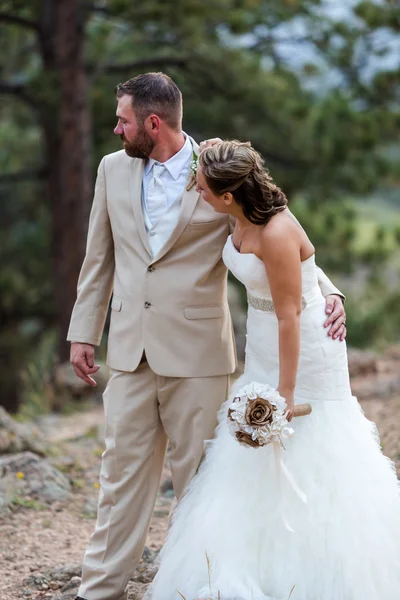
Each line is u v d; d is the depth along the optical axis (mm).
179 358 5621
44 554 6941
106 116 23500
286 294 5160
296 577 5078
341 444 5328
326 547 5109
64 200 20672
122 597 5641
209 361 5660
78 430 11727
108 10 20500
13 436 9445
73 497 8305
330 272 25453
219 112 24422
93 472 9047
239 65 23078
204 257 5645
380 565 5117
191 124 25078
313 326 5406
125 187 5734
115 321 5801
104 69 22844
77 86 20375
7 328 31203
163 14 20469
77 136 20469
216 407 5676
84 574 5656
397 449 8703
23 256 29344
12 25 22688
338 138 20672
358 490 5234
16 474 8383
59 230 23547
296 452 5293
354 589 5023
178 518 5438
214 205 5273
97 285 5961
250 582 5051
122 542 5633
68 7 20156
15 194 30469
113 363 5785
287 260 5121
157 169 5668
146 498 5719
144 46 24438
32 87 20359
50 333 30766
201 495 5379
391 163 23344
